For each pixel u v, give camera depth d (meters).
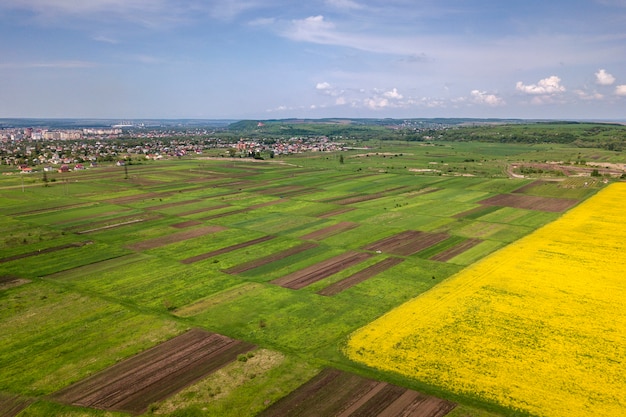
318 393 43.78
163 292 70.19
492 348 52.41
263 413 40.81
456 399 42.81
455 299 66.69
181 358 50.69
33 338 55.53
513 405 41.91
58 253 90.44
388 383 45.41
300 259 86.81
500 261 84.12
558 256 86.88
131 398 43.41
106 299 67.44
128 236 103.62
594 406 41.72
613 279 74.50
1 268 81.50
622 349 52.19
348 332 56.69
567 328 57.38
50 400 43.19
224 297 68.19
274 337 55.53
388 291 70.38
